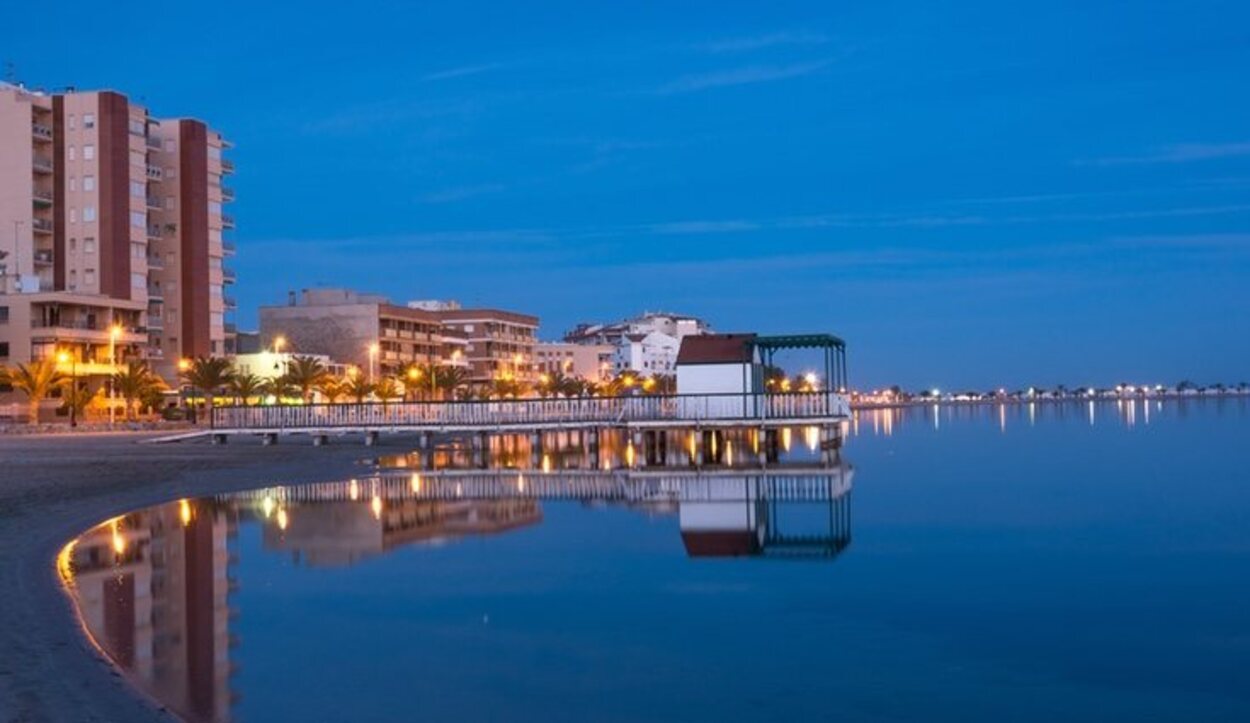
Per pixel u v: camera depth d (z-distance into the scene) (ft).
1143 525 117.29
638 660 59.77
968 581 83.51
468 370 582.76
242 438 283.79
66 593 72.64
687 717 50.19
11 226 389.39
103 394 380.17
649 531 112.16
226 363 387.96
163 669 56.59
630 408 222.07
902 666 58.85
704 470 196.13
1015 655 61.16
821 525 117.39
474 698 52.70
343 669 57.31
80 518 117.29
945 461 223.30
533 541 104.47
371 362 511.81
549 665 58.65
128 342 393.91
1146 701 52.90
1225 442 288.10
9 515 117.19
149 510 129.59
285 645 62.13
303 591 78.18
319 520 119.75
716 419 215.51
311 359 433.89
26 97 394.52
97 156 395.96
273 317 527.81
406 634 65.26
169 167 433.07
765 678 56.44
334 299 532.73
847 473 189.57
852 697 53.31
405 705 51.44
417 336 554.46
